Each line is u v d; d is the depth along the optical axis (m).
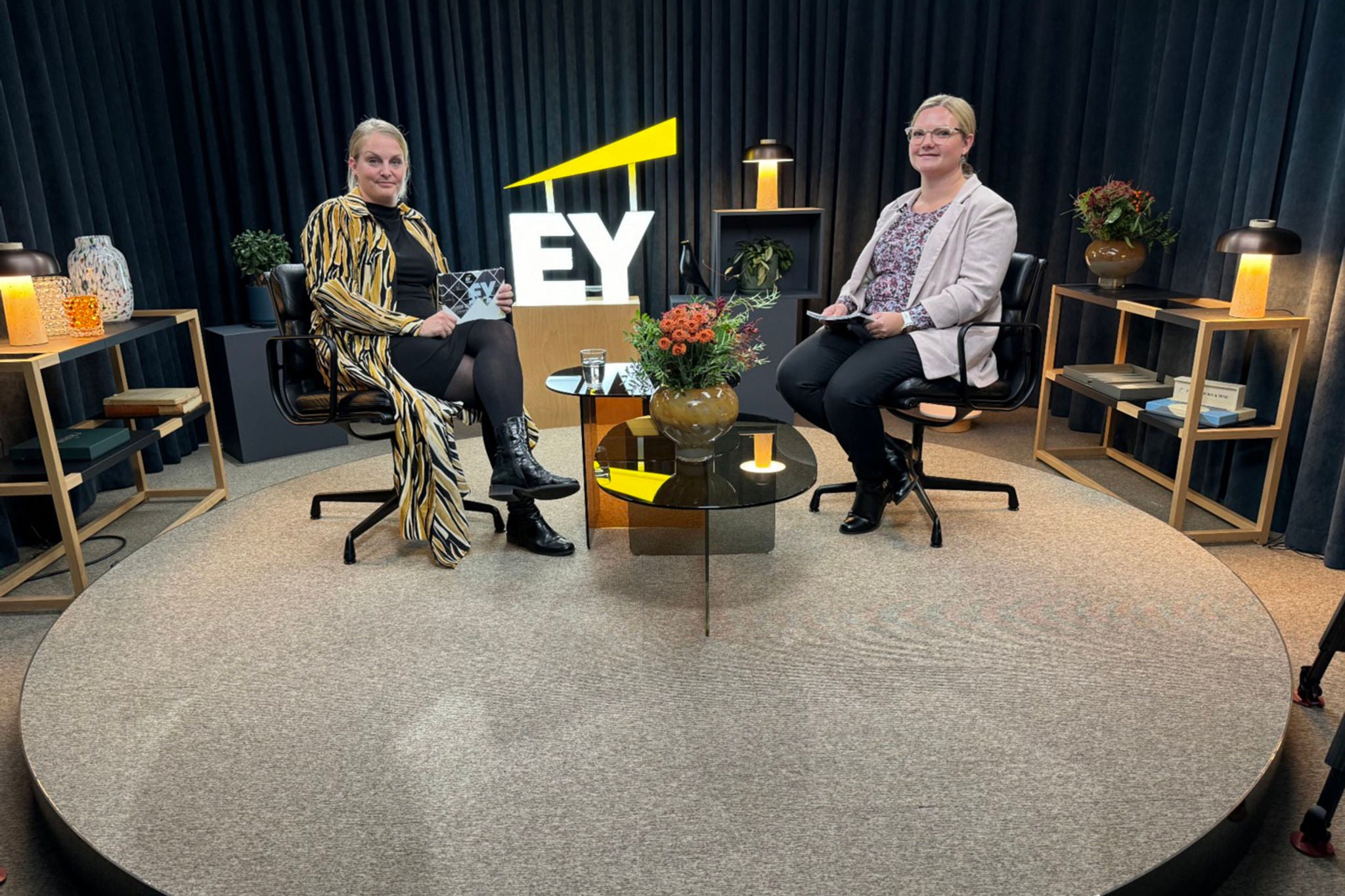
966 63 4.30
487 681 1.96
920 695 1.89
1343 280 2.58
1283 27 2.81
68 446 2.70
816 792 1.60
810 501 2.97
